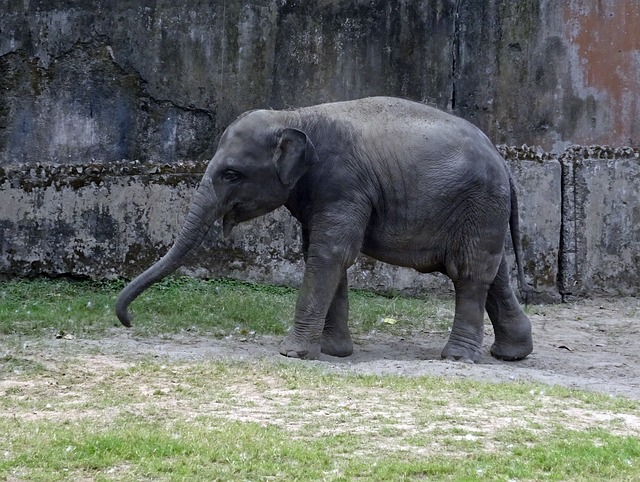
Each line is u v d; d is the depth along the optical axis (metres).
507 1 18.62
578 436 8.38
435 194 12.01
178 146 18.08
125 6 17.89
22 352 11.34
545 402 9.62
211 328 13.77
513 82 18.70
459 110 18.64
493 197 12.20
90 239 17.28
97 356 11.26
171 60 18.02
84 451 7.54
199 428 8.20
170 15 18.00
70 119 17.84
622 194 18.36
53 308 14.47
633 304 17.94
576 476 7.38
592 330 15.63
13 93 17.72
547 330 15.48
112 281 17.27
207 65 18.09
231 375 10.34
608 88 18.72
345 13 18.36
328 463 7.48
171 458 7.49
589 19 18.69
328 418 8.73
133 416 8.65
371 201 12.05
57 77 17.80
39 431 8.03
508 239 18.06
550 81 18.72
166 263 11.73
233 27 18.12
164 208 17.41
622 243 18.36
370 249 12.45
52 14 17.75
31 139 17.78
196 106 18.09
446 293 18.03
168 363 10.88
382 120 12.21
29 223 17.17
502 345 12.99
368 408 9.09
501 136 18.70
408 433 8.32
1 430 8.06
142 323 13.70
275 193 11.89
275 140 11.83
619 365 12.98
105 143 17.92
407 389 9.90
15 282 16.88
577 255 18.25
